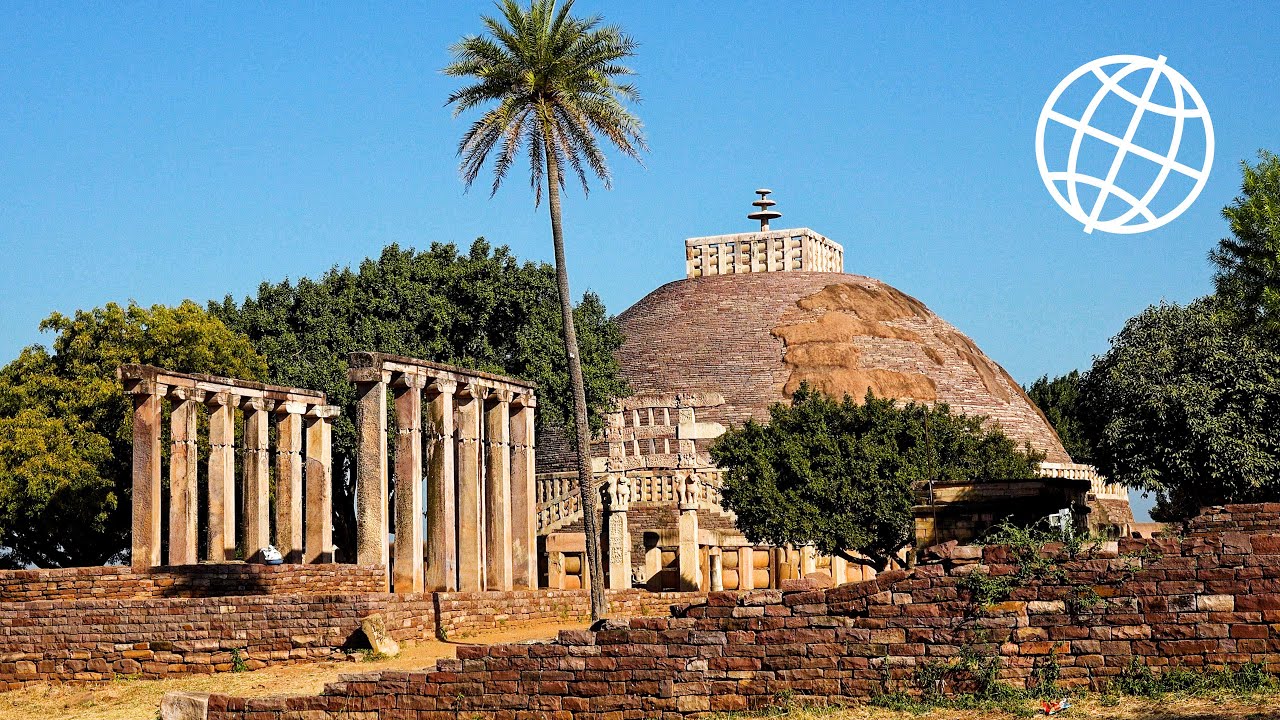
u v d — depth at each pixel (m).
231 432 41.78
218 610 30.30
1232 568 17.77
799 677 19.34
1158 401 34.16
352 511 55.47
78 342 51.19
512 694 20.66
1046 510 27.58
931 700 18.59
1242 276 37.22
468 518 39.69
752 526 42.59
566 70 37.12
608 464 58.81
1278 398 33.31
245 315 55.53
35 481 47.62
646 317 85.12
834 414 44.09
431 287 55.56
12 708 28.56
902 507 41.09
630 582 51.47
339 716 21.50
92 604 30.50
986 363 82.56
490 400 41.56
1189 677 17.64
